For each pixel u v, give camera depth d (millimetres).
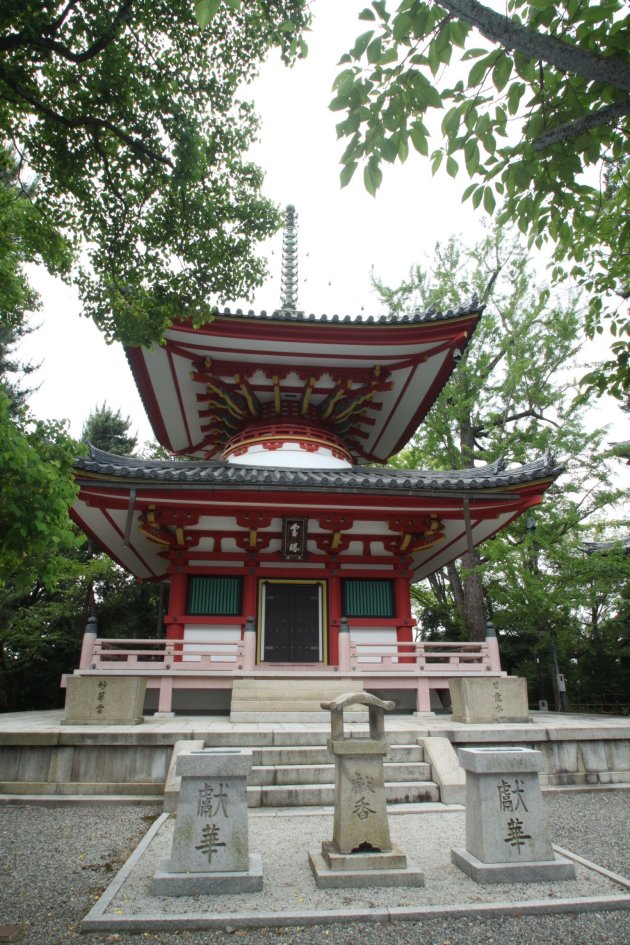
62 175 8734
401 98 4980
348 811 5824
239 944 4410
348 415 18297
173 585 15008
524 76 5055
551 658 23734
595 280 7941
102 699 10508
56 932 4594
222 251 9758
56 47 6754
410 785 8406
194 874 5289
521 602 21797
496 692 11172
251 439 17641
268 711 11547
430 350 16359
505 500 14195
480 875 5480
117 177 8891
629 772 9656
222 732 9242
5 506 5059
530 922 4777
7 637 23625
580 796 9047
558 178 6258
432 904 5004
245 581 15359
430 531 15164
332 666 14656
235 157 9570
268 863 5957
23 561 5680
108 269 9570
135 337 9969
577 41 4734
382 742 6000
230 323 15016
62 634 26172
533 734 9586
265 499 13898
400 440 21438
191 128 8500
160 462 15422
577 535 22578
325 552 15812
